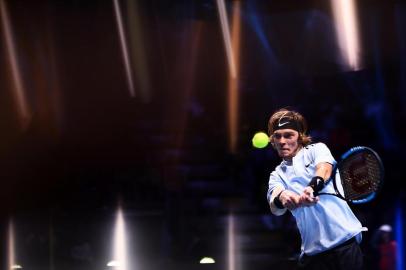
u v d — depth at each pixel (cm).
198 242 2770
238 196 3338
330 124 3409
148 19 3153
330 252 909
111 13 3153
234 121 3569
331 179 890
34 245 2667
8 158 3234
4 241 2702
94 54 3253
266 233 3047
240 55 3272
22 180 3216
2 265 2228
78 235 2881
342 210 912
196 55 3272
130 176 3272
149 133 3556
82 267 1941
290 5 3166
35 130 3309
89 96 3384
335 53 3234
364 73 3353
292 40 3234
